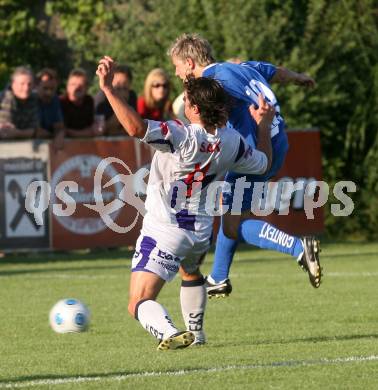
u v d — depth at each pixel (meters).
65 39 60.66
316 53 52.50
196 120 18.14
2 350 20.20
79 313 22.75
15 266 39.25
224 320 24.28
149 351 19.53
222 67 21.61
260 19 52.12
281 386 15.46
